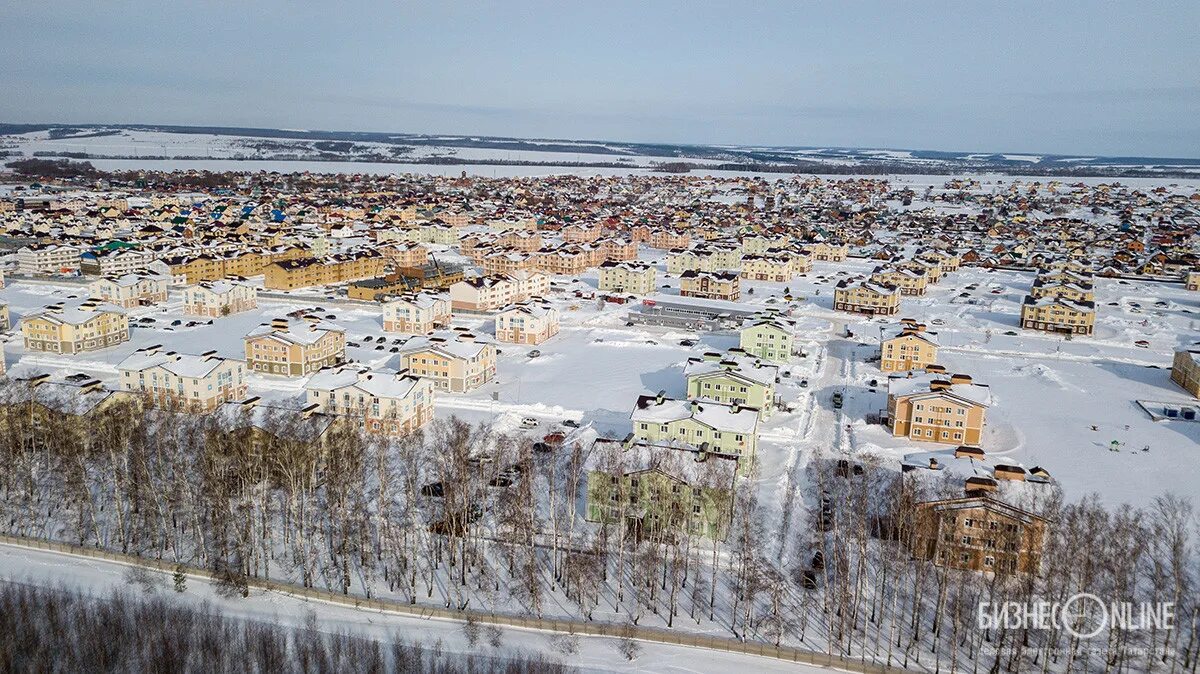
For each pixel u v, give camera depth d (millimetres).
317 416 137875
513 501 113875
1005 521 103875
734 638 95938
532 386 186250
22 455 122250
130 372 157250
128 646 90125
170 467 121438
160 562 107312
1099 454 151750
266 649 89938
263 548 106875
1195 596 97438
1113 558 97312
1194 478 141000
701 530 114938
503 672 87812
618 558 110500
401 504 121188
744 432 131125
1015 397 187000
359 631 95438
